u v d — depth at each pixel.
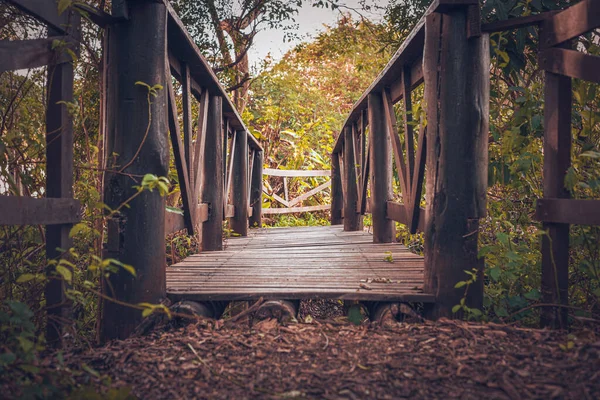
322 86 16.00
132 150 2.79
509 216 3.93
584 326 2.64
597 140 3.45
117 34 2.80
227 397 1.86
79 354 2.35
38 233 3.04
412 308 2.95
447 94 2.85
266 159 12.41
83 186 3.35
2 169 2.56
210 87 4.76
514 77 3.95
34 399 1.72
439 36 2.89
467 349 2.21
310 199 12.80
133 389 1.94
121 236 2.79
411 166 3.94
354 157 7.34
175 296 2.96
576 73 2.55
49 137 2.39
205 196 5.32
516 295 3.22
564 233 2.73
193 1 6.54
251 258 4.51
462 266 2.87
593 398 1.72
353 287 3.12
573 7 2.57
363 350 2.27
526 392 1.80
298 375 2.03
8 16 2.78
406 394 1.84
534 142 3.71
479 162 2.86
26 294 2.81
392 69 4.18
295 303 3.10
